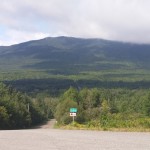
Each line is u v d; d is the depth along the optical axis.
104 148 18.34
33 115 115.94
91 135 27.44
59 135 27.78
